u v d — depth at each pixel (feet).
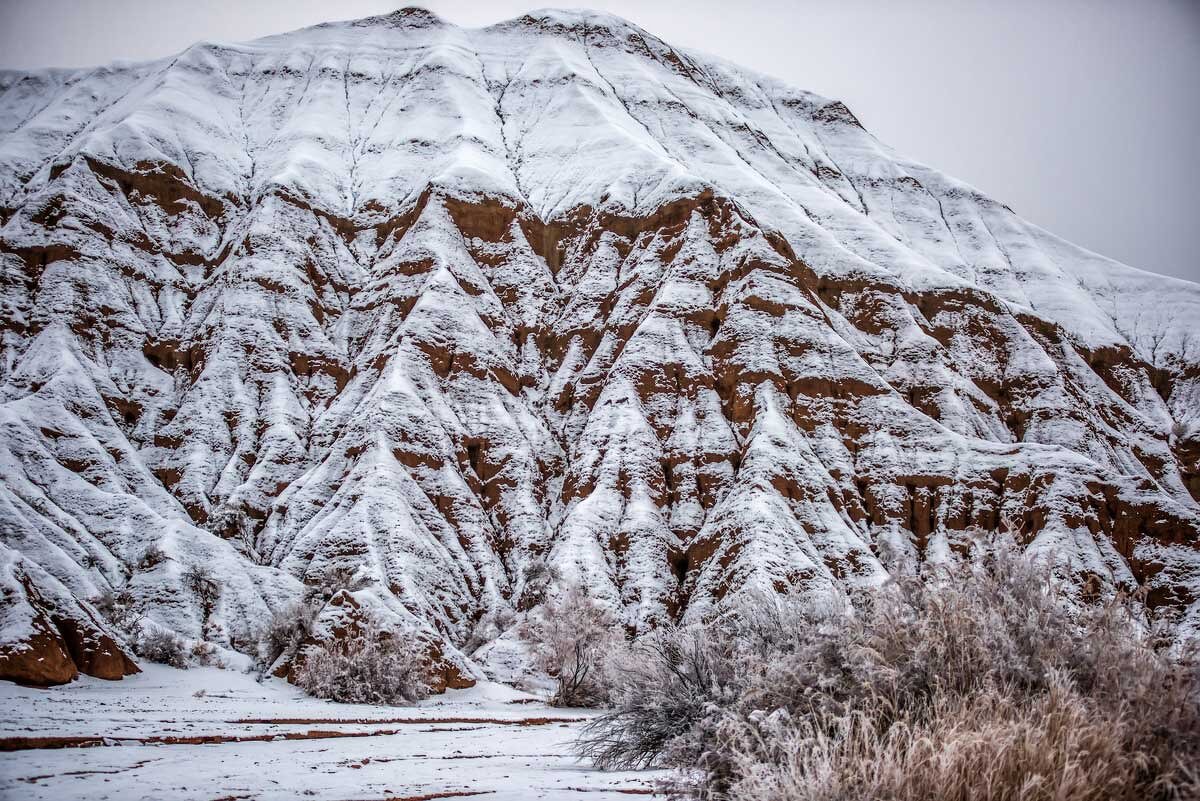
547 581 195.21
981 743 26.17
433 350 255.91
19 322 255.50
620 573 203.10
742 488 211.00
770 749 31.04
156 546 174.09
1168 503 216.33
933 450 234.99
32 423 208.54
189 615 160.97
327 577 170.19
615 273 307.37
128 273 287.07
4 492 162.61
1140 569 207.41
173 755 49.83
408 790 36.99
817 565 189.26
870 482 230.07
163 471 229.45
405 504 204.54
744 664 45.78
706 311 272.51
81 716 69.87
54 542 161.17
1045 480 217.15
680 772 34.40
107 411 234.99
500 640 171.83
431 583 188.03
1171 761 26.32
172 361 268.41
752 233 286.66
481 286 297.74
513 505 230.07
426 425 230.68
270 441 236.84
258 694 117.39
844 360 256.11
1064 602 35.58
